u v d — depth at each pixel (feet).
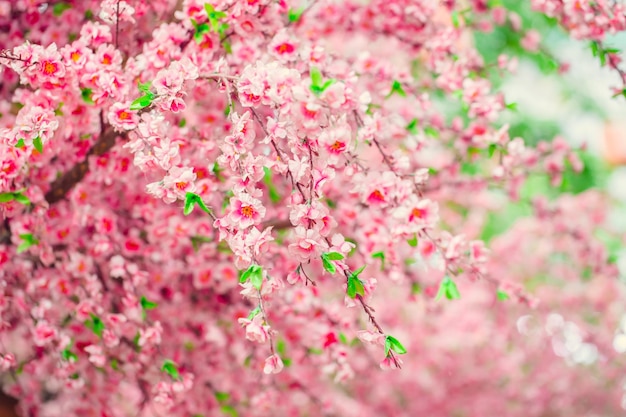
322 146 6.80
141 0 9.74
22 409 13.01
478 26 12.67
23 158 7.97
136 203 11.23
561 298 20.45
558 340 21.07
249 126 7.06
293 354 12.99
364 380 18.69
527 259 20.13
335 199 11.07
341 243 6.97
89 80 8.00
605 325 20.61
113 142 9.96
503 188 13.94
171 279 12.05
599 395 22.40
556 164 13.56
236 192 6.93
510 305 19.45
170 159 7.23
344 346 12.01
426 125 11.93
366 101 7.54
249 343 12.88
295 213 6.84
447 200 19.30
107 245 10.68
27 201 8.96
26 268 10.77
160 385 10.57
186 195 7.00
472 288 18.97
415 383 19.61
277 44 8.87
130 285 10.85
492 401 21.02
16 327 11.44
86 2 10.44
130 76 8.68
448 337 18.97
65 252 10.81
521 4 16.72
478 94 10.43
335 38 12.20
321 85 6.36
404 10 11.32
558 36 17.38
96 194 10.96
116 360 11.50
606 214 19.39
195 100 9.34
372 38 12.00
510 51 17.49
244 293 6.71
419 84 12.53
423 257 9.29
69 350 10.98
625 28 9.60
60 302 11.21
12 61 7.55
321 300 12.51
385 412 19.90
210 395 13.62
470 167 14.99
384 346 6.98
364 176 8.55
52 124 7.62
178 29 8.94
